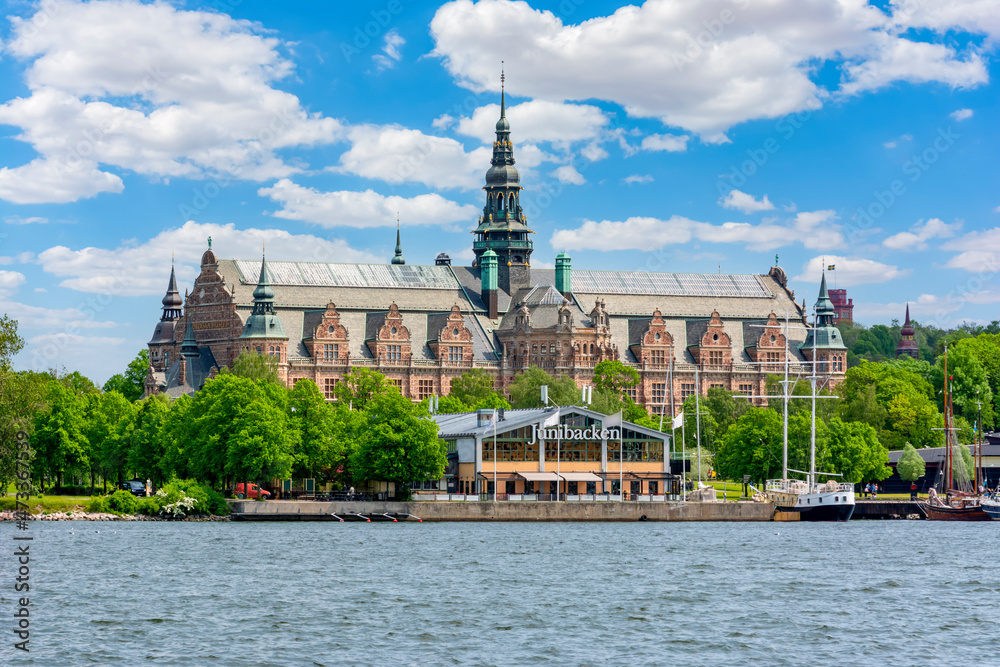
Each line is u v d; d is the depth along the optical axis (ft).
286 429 504.02
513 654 225.97
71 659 219.20
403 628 247.09
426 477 501.15
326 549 372.79
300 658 221.66
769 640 238.48
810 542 415.23
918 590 299.38
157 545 378.12
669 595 288.30
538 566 336.70
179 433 518.78
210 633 240.73
